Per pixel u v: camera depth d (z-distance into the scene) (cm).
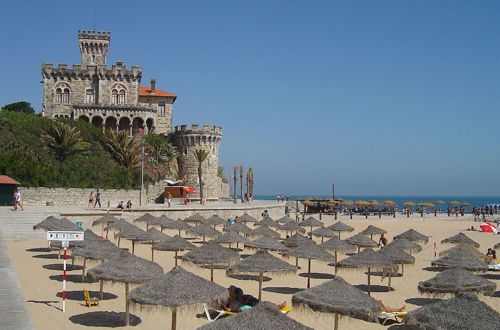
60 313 1888
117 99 9094
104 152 7488
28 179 5747
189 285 1545
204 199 7888
